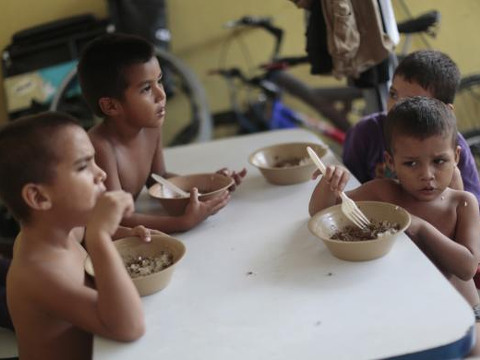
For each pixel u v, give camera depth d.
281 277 1.03
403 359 0.81
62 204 0.99
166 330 0.92
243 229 1.25
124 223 1.29
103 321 0.91
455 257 1.16
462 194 1.28
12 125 1.01
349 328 0.87
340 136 2.96
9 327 1.46
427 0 2.46
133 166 1.49
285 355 0.83
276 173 1.45
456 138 1.24
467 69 2.61
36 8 3.04
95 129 1.46
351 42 1.63
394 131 1.22
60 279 0.96
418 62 1.50
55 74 2.96
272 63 2.88
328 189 1.23
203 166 1.74
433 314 0.88
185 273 1.09
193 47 3.16
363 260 1.05
